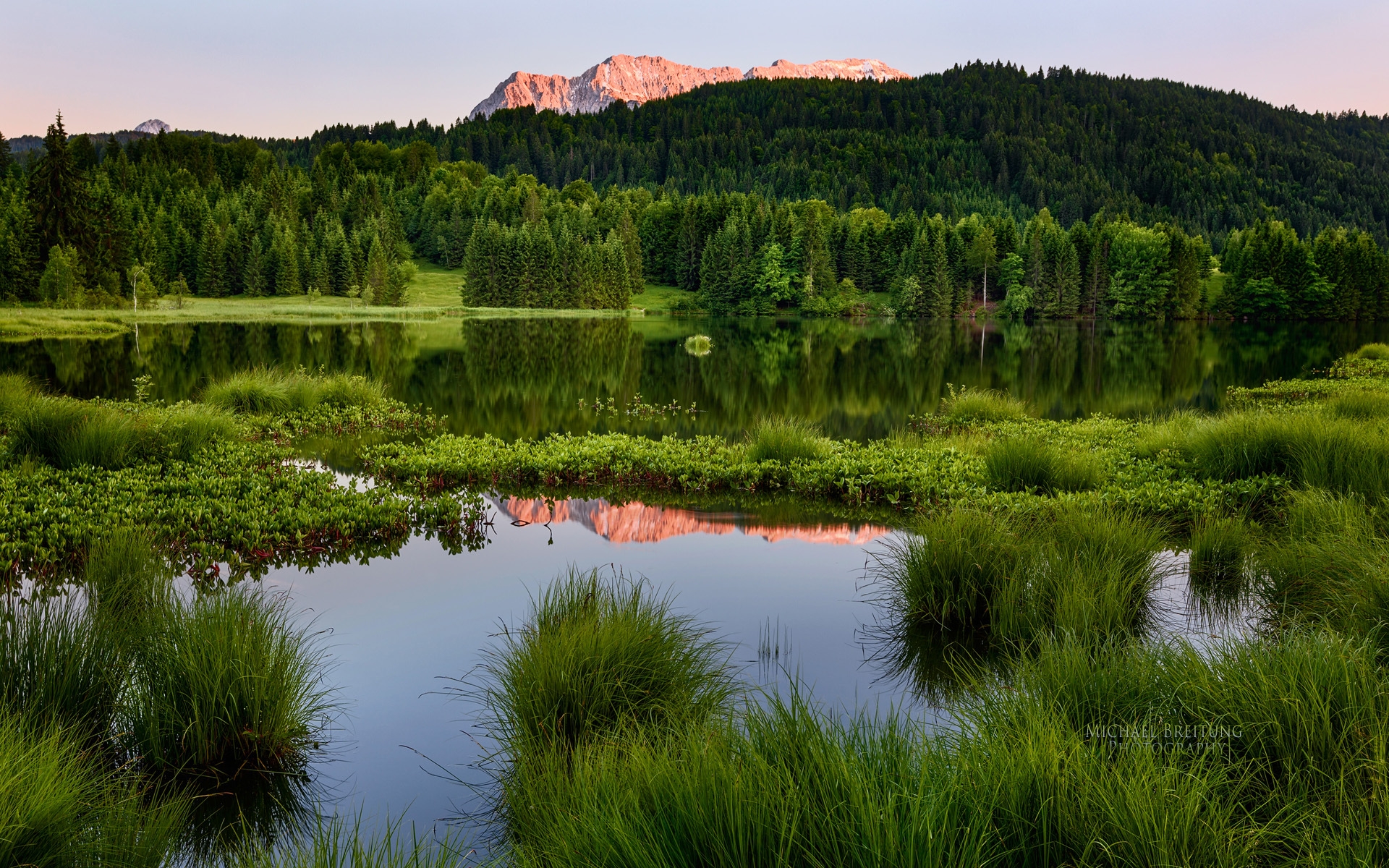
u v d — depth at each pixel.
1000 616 5.88
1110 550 6.60
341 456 12.88
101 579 6.05
